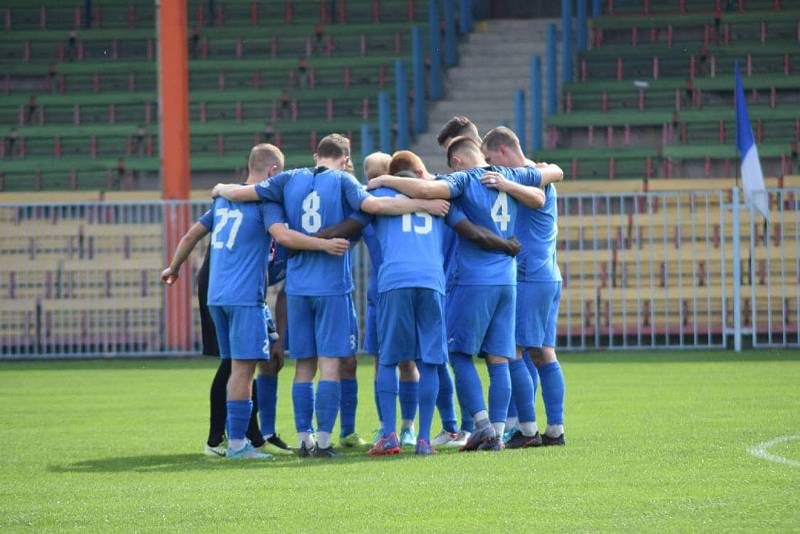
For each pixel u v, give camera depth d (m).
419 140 78.44
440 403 30.41
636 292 62.22
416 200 27.12
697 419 32.22
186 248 29.53
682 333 60.69
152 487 23.11
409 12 89.62
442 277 27.28
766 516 18.50
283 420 36.50
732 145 71.00
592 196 60.22
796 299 61.44
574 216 65.00
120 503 21.25
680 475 22.62
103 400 42.09
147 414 37.72
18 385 48.28
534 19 93.81
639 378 45.44
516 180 27.69
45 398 42.97
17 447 30.03
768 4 84.50
